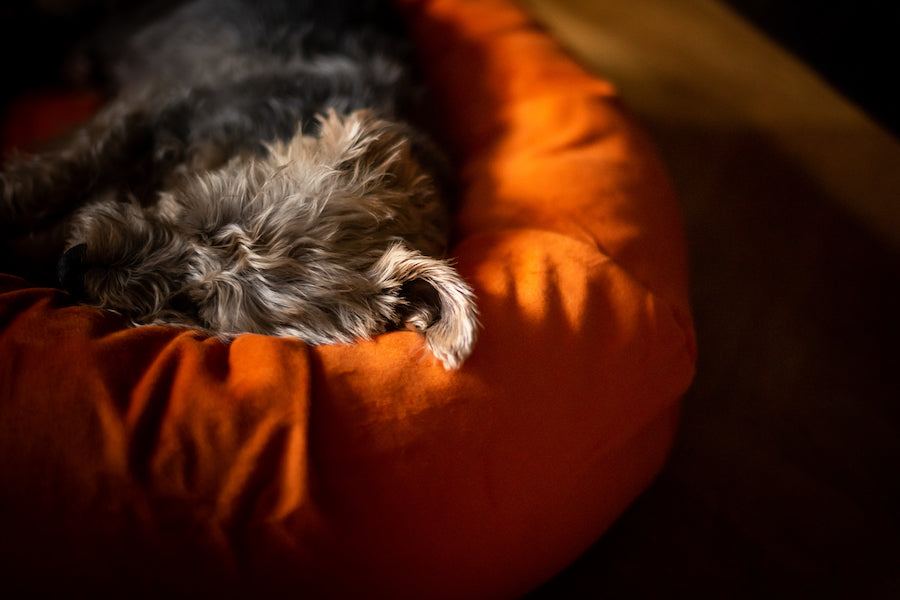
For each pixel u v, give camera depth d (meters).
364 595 1.00
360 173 1.19
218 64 1.64
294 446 0.90
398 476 0.95
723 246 1.95
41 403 0.88
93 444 0.87
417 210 1.24
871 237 2.01
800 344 1.77
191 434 0.89
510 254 1.18
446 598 1.09
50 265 1.22
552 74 1.63
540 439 1.04
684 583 1.37
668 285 1.26
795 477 1.53
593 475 1.12
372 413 0.96
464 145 1.62
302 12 1.71
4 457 0.85
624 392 1.12
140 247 1.09
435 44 1.81
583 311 1.11
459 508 1.00
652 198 1.39
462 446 0.99
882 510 1.49
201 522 0.87
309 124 1.38
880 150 2.23
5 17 1.93
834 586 1.38
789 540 1.44
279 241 1.10
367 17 1.79
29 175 1.32
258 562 0.90
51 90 1.99
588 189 1.31
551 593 1.34
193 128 1.39
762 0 2.59
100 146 1.35
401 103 1.52
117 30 1.99
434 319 1.09
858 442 1.60
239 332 1.09
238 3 1.75
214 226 1.12
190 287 1.09
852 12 2.34
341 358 1.02
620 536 1.42
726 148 2.18
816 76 2.45
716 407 1.64
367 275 1.12
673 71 2.39
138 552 0.87
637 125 1.59
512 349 1.05
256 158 1.27
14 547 0.85
